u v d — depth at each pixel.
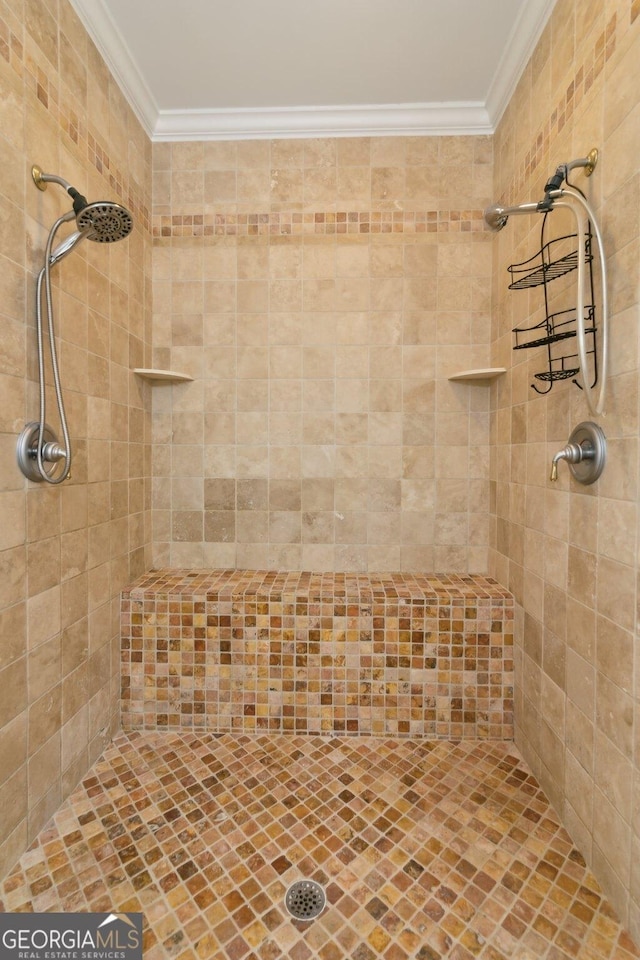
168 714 1.42
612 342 0.87
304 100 1.48
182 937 0.81
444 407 1.57
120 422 1.39
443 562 1.59
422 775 1.22
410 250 1.55
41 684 1.02
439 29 1.23
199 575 1.56
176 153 1.58
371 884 0.91
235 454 1.60
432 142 1.54
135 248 1.47
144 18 1.20
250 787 1.17
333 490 1.59
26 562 0.96
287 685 1.40
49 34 1.02
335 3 1.16
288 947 0.79
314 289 1.57
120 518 1.39
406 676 1.39
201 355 1.60
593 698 0.94
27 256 0.95
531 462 1.25
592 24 0.94
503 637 1.37
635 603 0.81
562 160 1.07
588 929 0.82
